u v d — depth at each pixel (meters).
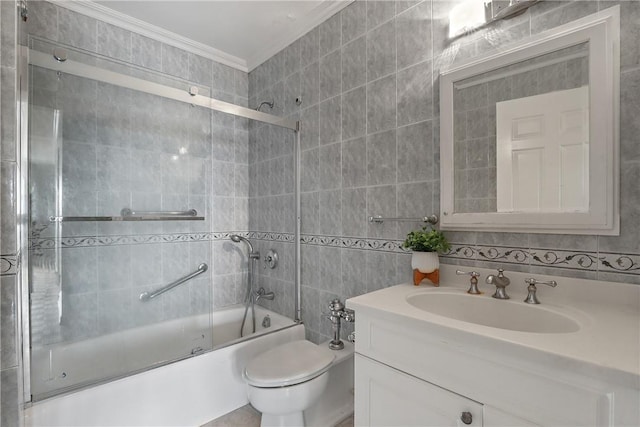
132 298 1.77
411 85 1.50
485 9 1.24
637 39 0.93
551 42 1.07
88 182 1.62
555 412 0.68
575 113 1.04
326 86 1.93
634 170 0.93
